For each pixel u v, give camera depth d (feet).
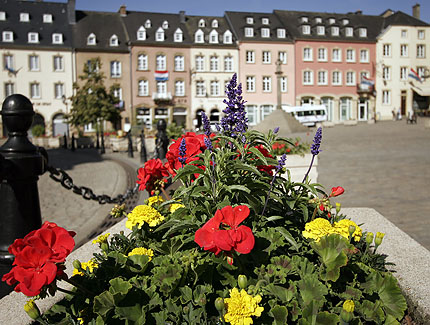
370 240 6.30
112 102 120.67
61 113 147.64
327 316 4.63
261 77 163.32
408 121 149.59
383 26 184.03
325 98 173.78
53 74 146.41
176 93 157.28
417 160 43.88
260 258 5.40
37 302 6.03
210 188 5.74
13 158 8.80
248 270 5.49
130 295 4.80
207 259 5.18
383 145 66.03
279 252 5.81
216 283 5.40
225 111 6.67
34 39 146.10
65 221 22.57
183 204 6.24
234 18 168.04
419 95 184.44
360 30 175.83
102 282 5.36
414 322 5.98
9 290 7.91
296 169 19.02
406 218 18.62
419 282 6.47
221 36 161.07
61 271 4.64
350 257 5.38
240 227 4.69
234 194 5.82
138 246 6.34
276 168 6.31
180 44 155.02
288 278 5.44
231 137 6.63
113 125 148.87
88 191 13.33
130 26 157.38
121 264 5.36
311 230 5.61
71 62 147.23
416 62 180.55
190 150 6.76
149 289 4.94
